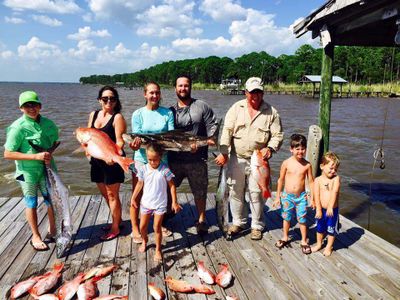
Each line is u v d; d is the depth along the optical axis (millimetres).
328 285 3635
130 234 4785
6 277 3748
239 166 4637
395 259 4164
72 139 15906
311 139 6043
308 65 81938
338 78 49625
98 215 5488
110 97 4285
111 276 3777
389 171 11141
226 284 3574
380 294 3482
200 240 4680
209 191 9406
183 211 5750
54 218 4391
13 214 5465
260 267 3990
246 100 4543
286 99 50000
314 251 4348
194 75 124125
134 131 4457
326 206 4230
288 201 4418
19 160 4078
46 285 3498
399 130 19812
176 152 4594
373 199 8602
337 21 5531
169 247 4469
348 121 23750
